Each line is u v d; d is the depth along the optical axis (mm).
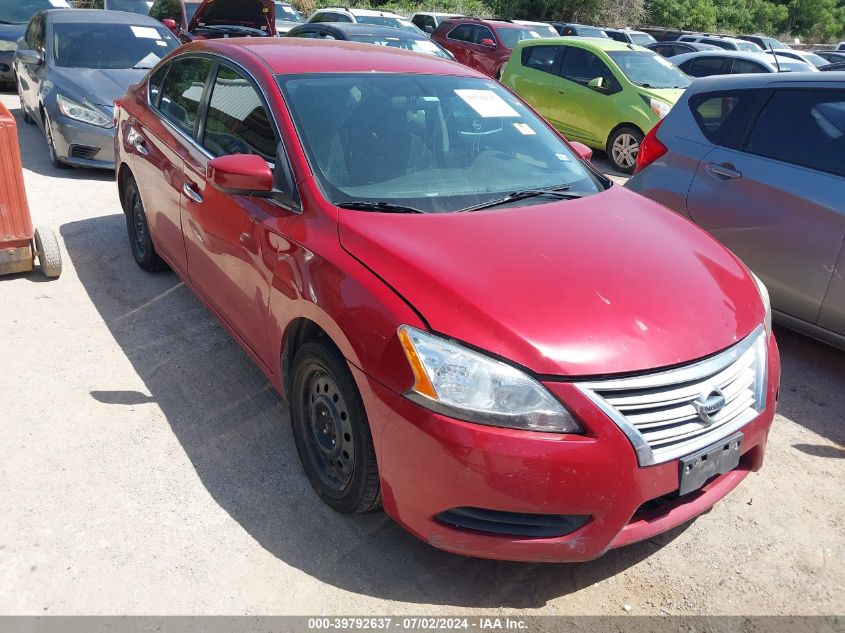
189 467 3193
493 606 2580
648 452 2361
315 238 2889
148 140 4578
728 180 4695
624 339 2430
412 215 2979
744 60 12766
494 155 3584
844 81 4355
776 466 3475
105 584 2557
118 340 4262
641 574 2768
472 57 15070
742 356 2650
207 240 3766
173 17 11695
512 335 2371
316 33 12078
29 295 4766
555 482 2289
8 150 4582
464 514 2408
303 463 3068
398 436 2426
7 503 2898
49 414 3494
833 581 2779
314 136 3250
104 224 6207
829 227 4164
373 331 2502
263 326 3254
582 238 2949
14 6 12055
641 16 35469
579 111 10500
